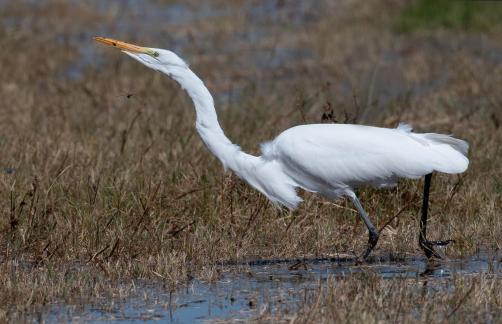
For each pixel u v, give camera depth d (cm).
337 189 1107
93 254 1125
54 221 1234
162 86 2262
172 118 1836
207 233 1196
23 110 1973
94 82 2306
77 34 2917
